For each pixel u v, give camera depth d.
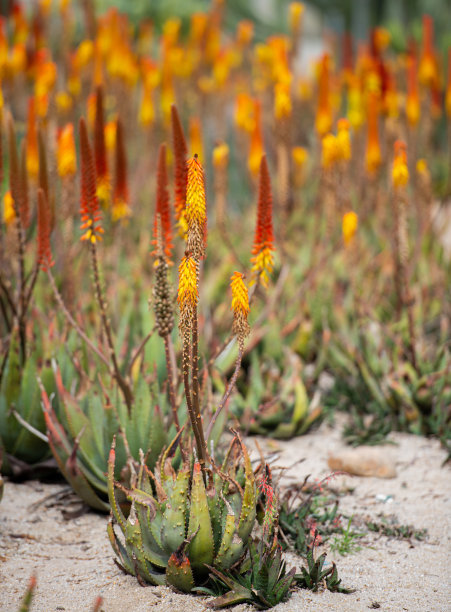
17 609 2.83
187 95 6.17
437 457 3.64
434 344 4.31
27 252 3.91
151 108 4.82
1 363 3.50
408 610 2.87
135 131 5.43
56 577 2.96
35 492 3.38
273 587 2.87
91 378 3.46
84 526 3.21
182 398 3.26
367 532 3.21
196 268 2.79
